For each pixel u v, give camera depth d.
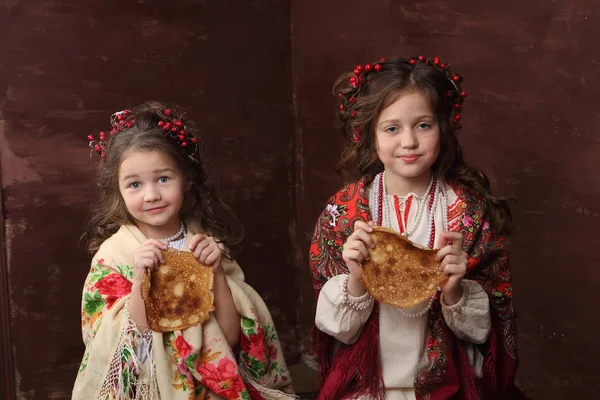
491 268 2.53
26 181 3.86
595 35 2.95
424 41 3.71
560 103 3.13
